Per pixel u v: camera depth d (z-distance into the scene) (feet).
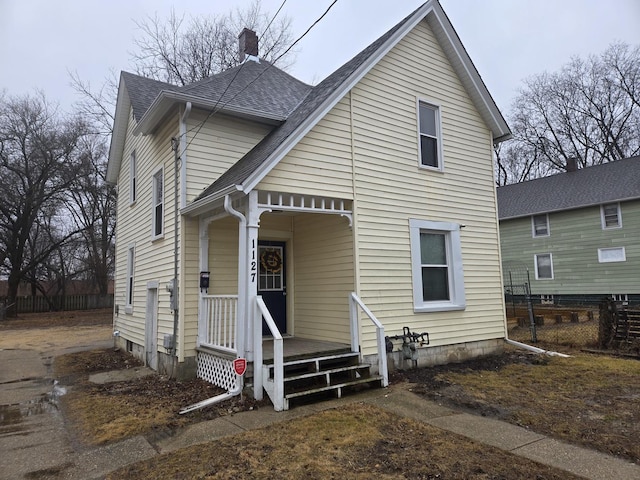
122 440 14.62
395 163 26.53
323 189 22.85
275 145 21.85
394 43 26.61
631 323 31.35
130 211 36.68
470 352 28.63
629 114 98.53
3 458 13.41
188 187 24.56
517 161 115.96
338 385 19.45
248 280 19.66
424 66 29.30
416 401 18.48
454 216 29.32
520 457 12.35
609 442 13.39
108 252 102.94
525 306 66.95
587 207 67.31
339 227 24.73
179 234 24.08
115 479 11.60
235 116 27.09
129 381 24.56
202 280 23.66
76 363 31.91
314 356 21.18
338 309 24.40
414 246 26.61
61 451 13.93
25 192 79.20
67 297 91.91
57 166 79.46
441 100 29.99
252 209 20.03
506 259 77.36
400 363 24.86
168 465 12.31
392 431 14.60
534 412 16.66
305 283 26.99
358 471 11.52
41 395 22.25
